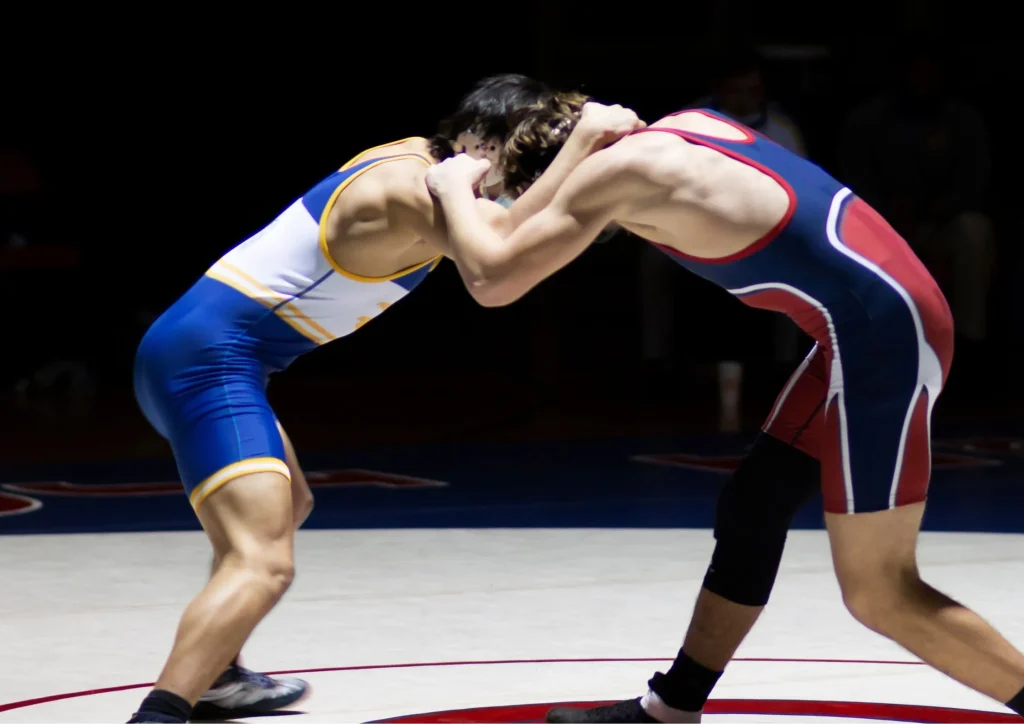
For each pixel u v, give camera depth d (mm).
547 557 16250
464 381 35500
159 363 9914
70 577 15289
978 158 30062
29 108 42750
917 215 30109
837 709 10398
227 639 9266
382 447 25578
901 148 29797
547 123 9883
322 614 13609
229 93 45531
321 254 9969
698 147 9117
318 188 10172
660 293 31625
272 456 9680
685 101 46469
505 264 9117
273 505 9555
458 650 12258
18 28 42344
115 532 17922
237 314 9969
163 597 14352
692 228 9055
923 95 29781
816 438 9773
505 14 48594
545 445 25609
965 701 10578
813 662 11773
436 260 10367
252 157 46000
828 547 16672
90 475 22781
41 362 34062
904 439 9062
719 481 21516
